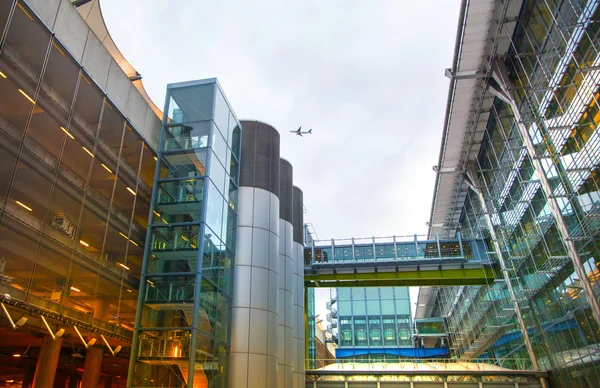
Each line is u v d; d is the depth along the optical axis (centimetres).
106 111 1980
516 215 3388
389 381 3472
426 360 4097
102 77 1934
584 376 2653
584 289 2236
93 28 2886
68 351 2430
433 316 8356
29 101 1532
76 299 1758
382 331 7475
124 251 2103
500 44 2745
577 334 2667
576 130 2211
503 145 3366
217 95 2408
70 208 1753
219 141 2380
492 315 4600
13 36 1452
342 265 4531
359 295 7819
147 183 2325
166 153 2267
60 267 1683
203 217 2073
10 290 1445
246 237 2573
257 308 2445
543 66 2419
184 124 2319
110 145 2020
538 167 2488
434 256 4453
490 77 2930
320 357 8019
